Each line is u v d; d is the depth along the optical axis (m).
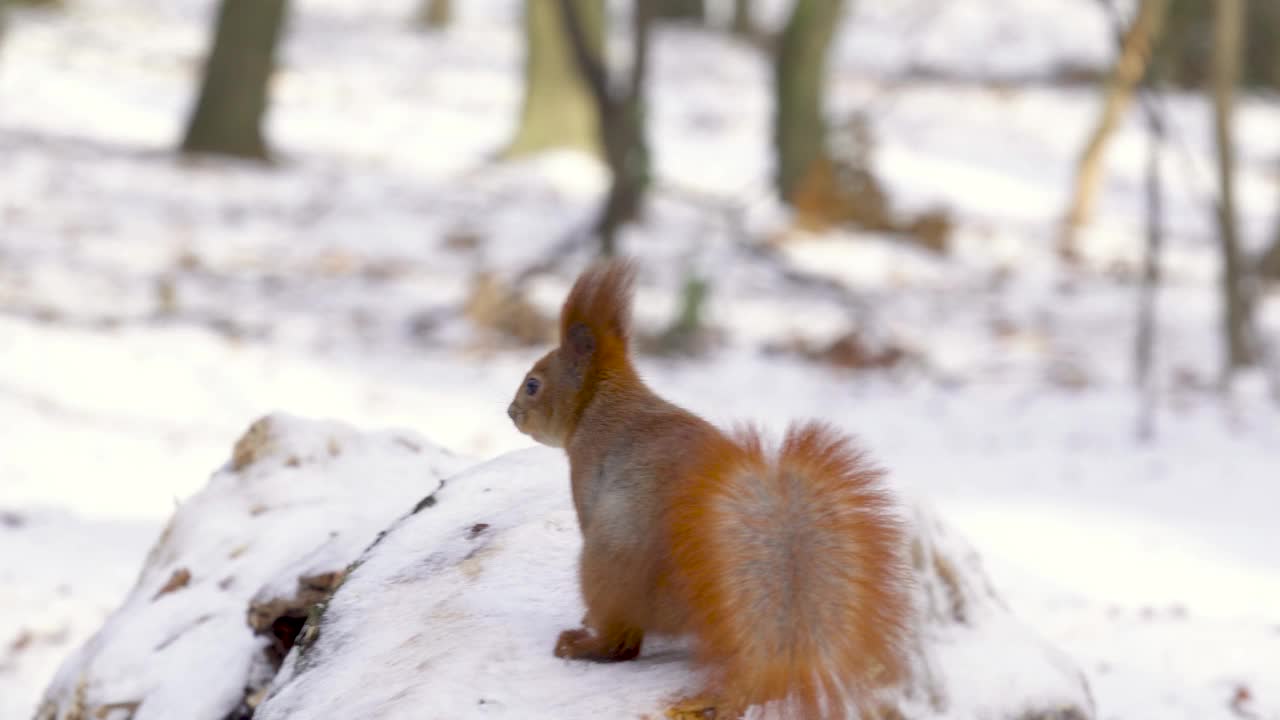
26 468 11.21
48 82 33.47
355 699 4.04
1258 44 41.81
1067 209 28.94
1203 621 7.96
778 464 3.54
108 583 8.73
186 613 5.61
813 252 23.64
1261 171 33.62
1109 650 7.38
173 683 5.37
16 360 14.13
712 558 3.49
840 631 3.46
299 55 41.94
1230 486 12.66
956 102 39.25
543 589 4.41
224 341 15.91
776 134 26.92
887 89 40.12
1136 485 12.59
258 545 5.81
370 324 17.64
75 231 21.33
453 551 4.75
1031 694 4.75
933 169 32.12
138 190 24.72
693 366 16.72
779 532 3.48
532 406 3.98
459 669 3.97
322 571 5.21
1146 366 14.55
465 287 19.84
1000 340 18.89
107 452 11.79
